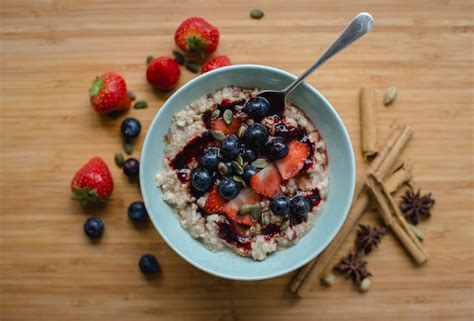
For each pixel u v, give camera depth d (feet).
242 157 1.48
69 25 1.67
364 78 1.67
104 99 1.59
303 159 1.49
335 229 1.47
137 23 1.67
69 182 1.66
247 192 1.49
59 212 1.65
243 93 1.53
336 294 1.65
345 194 1.49
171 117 1.52
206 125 1.51
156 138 1.51
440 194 1.67
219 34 1.66
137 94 1.66
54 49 1.67
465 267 1.66
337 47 1.45
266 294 1.64
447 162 1.67
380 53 1.67
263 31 1.67
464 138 1.67
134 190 1.64
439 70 1.68
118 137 1.65
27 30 1.67
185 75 1.67
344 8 1.67
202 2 1.67
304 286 1.62
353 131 1.66
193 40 1.60
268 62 1.66
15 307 1.64
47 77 1.67
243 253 1.49
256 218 1.48
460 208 1.66
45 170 1.66
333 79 1.67
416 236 1.65
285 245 1.50
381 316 1.64
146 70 1.65
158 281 1.64
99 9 1.67
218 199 1.48
